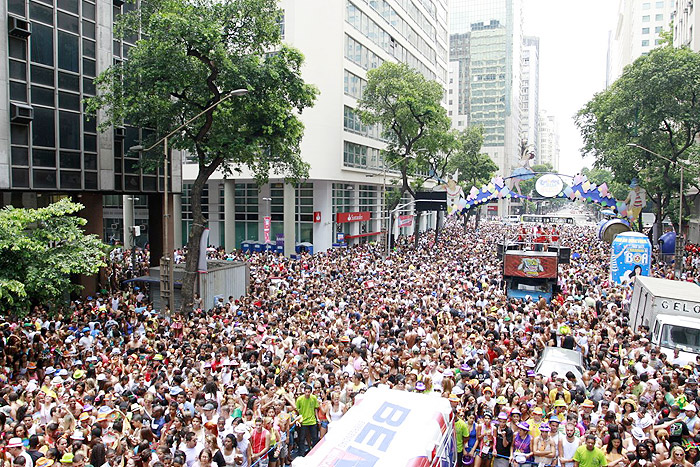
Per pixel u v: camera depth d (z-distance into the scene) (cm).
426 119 4547
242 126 2567
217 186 5128
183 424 948
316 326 1738
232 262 2861
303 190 4856
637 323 1973
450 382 1183
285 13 4484
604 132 4525
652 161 4256
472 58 16438
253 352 1388
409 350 1471
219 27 2258
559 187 4791
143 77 2273
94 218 2805
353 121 5169
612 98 4194
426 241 5769
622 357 1464
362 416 853
